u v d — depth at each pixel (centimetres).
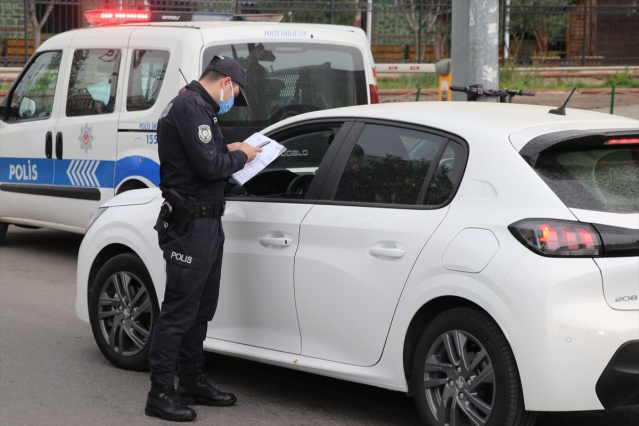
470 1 1102
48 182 1179
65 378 754
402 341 598
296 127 695
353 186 640
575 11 2622
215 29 1037
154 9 2242
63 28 2277
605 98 2255
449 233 575
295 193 690
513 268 541
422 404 596
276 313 664
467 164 587
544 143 566
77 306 801
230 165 636
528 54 2742
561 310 528
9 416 668
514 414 548
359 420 662
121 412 674
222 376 765
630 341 530
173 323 647
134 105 1078
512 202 559
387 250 602
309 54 1088
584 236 535
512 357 547
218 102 648
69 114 1151
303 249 646
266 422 655
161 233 643
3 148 1235
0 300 1023
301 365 646
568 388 529
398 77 2391
